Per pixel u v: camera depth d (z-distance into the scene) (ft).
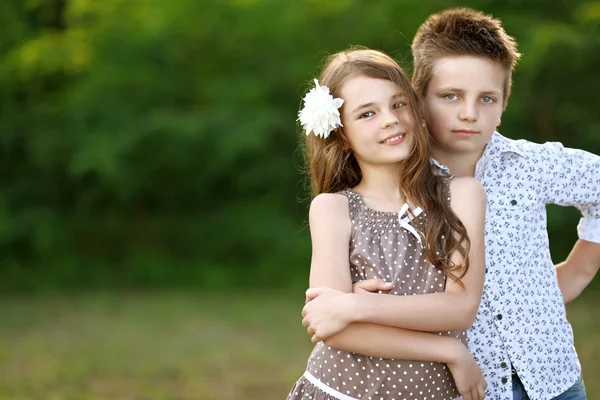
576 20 34.42
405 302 6.93
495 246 8.32
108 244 38.55
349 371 7.22
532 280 8.38
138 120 35.19
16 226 37.19
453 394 7.27
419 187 7.32
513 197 8.49
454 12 8.68
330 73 7.65
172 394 18.01
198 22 35.70
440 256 7.11
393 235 7.32
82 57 36.55
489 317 8.20
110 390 18.30
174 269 36.60
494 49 8.19
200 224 38.32
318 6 33.96
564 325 8.48
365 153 7.43
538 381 8.17
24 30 39.58
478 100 8.17
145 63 36.14
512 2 34.35
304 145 8.71
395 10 34.24
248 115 35.01
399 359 7.07
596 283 32.37
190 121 34.53
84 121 35.91
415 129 7.40
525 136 35.94
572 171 8.77
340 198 7.55
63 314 28.27
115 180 35.96
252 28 35.24
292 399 7.54
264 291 33.22
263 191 38.42
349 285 7.22
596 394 16.87
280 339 23.88
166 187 37.91
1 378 19.38
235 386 18.66
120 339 24.00
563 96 35.76
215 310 28.86
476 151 8.53
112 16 35.81
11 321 27.07
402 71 7.54
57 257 37.63
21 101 39.32
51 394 17.95
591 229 9.11
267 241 36.65
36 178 39.42
